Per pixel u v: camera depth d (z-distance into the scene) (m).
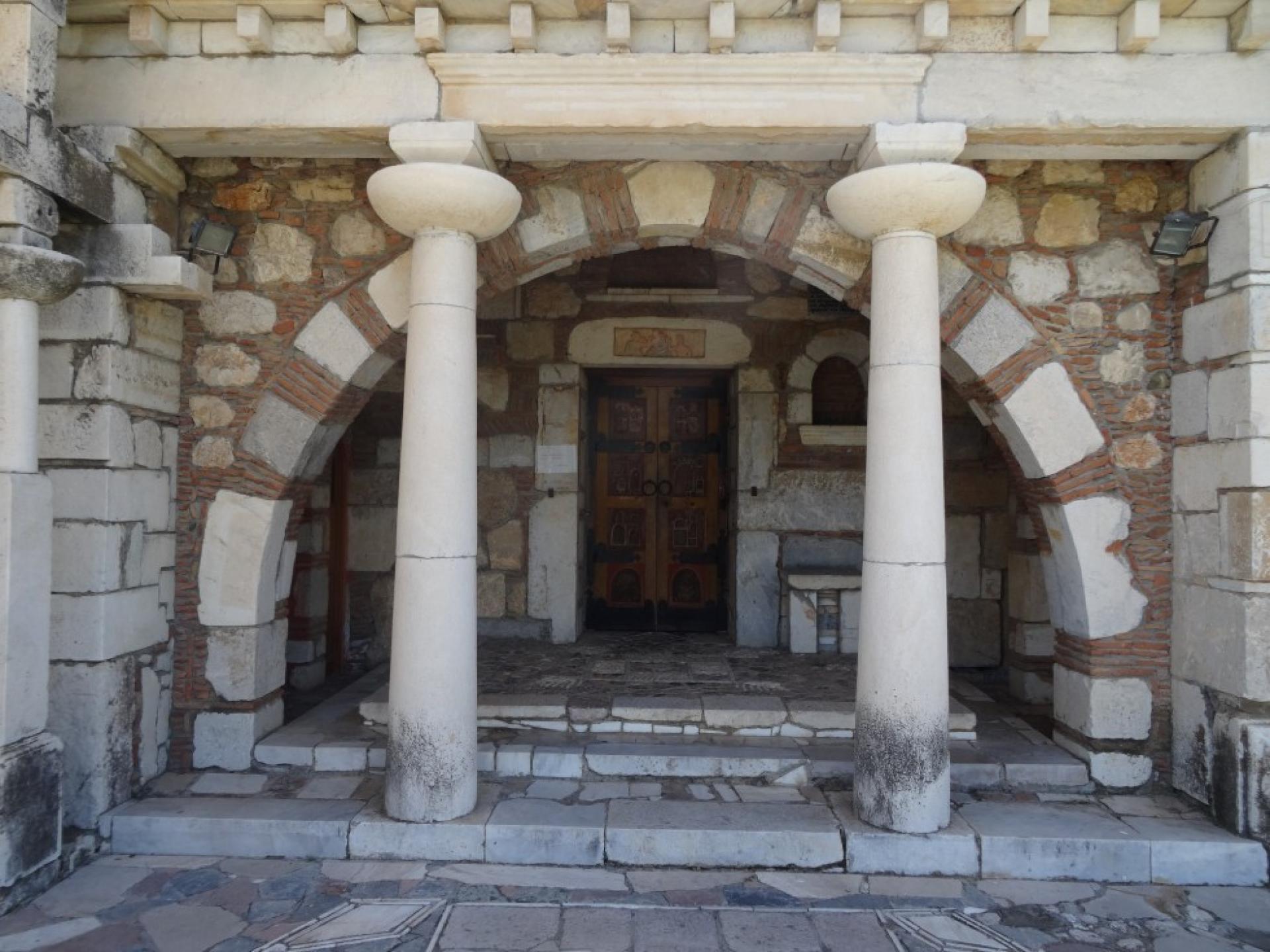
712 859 3.46
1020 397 4.06
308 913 3.09
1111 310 4.05
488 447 6.26
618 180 4.07
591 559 6.73
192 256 4.14
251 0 3.43
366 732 4.39
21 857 3.12
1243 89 3.47
